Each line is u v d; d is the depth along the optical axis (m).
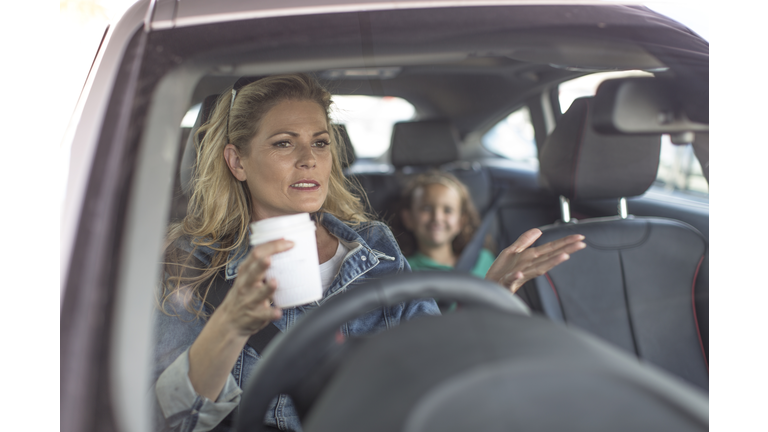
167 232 0.99
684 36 1.03
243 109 1.04
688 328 1.31
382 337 0.54
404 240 2.64
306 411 0.60
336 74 1.10
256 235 0.75
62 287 0.63
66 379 0.59
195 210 1.07
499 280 1.00
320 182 1.10
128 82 0.75
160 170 0.71
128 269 0.64
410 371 0.48
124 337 0.61
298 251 0.75
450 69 1.55
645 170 1.43
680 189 1.44
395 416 0.44
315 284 0.77
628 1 1.08
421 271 0.65
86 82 0.82
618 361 0.49
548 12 1.00
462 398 0.44
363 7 0.93
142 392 0.60
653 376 0.48
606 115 1.28
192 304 0.98
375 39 0.90
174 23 0.83
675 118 1.14
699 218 1.35
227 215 1.07
